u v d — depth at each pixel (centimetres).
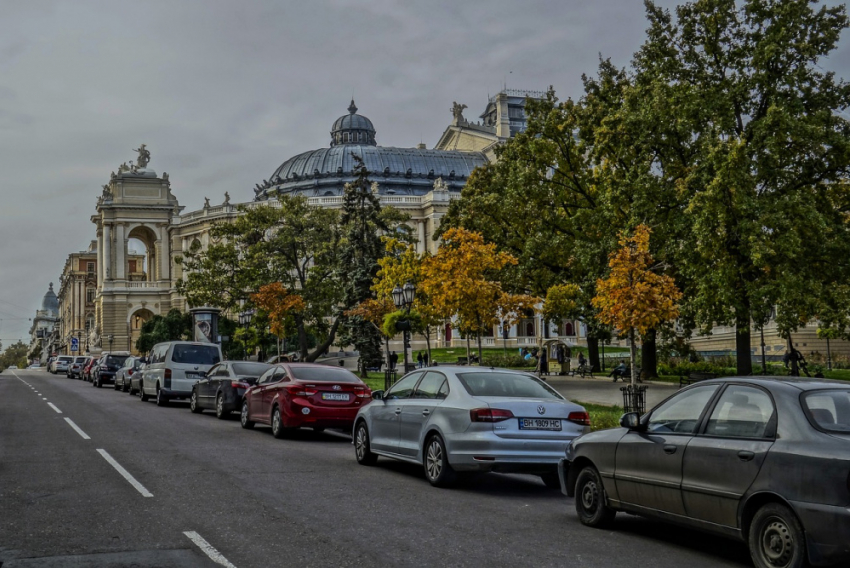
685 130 3192
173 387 3039
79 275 17225
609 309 2317
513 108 14012
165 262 13125
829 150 3042
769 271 2959
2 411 2683
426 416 1273
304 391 1905
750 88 3142
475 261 3127
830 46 3145
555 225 4059
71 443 1719
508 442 1158
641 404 2062
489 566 742
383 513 995
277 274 5978
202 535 855
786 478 700
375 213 5625
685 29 3419
